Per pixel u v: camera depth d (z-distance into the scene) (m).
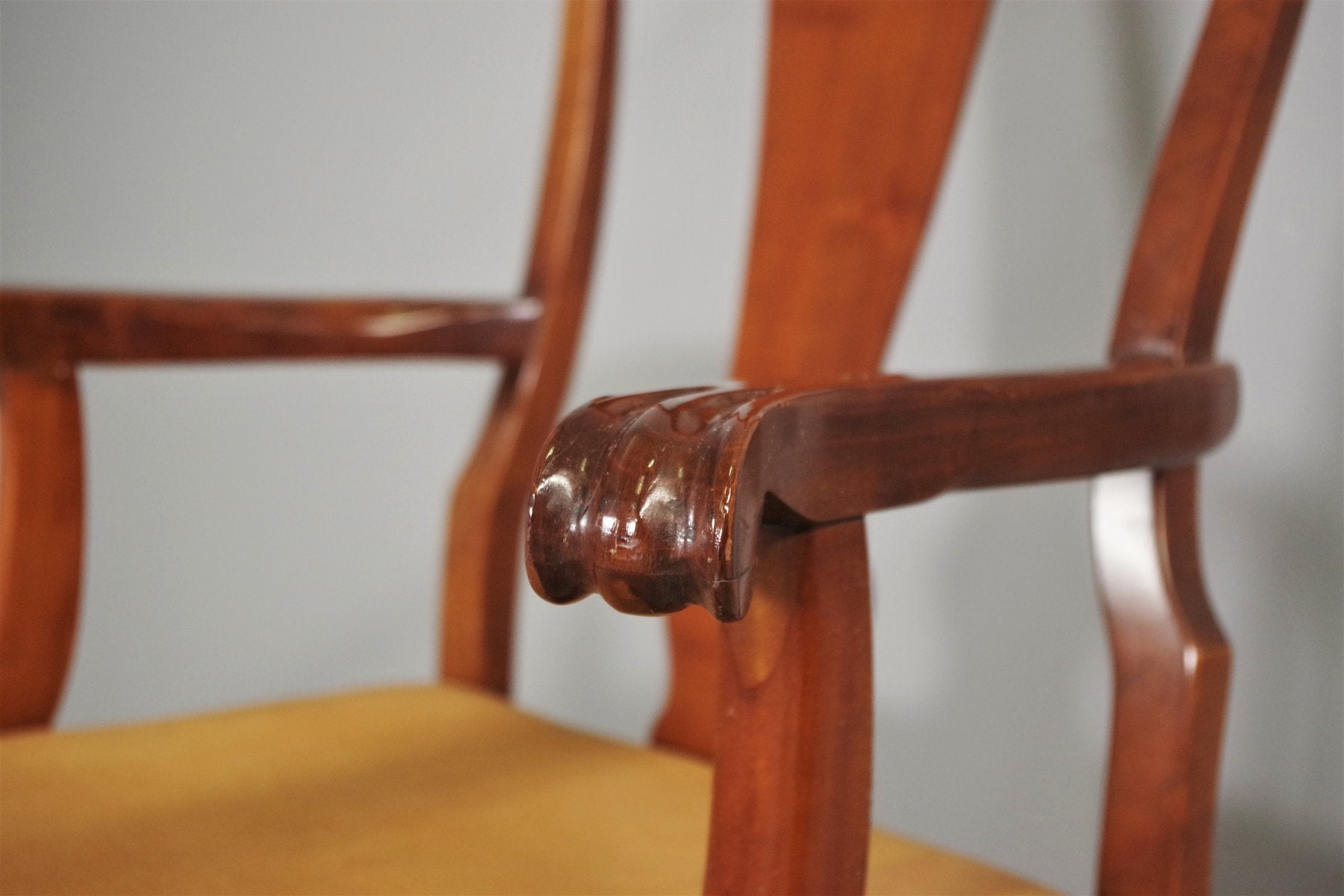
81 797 1.21
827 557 0.98
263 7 2.23
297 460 2.28
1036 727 1.56
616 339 1.80
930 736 1.62
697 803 1.22
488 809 1.21
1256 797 1.45
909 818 1.64
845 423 0.96
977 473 1.02
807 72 1.35
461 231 1.97
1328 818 1.42
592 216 1.48
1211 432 1.18
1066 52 1.51
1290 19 1.21
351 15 2.09
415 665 2.13
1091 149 1.50
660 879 1.13
